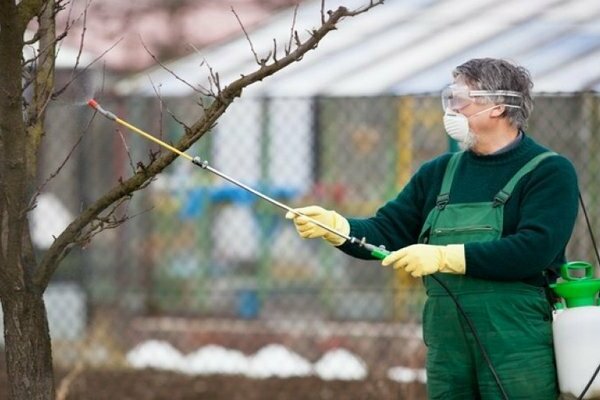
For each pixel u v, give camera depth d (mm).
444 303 12742
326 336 29703
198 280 34594
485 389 12547
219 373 26266
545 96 22422
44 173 30625
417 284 27125
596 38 26219
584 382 12336
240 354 28125
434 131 28750
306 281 34062
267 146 32250
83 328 28562
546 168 12523
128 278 32656
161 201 34406
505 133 12844
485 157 12867
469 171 12938
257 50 26641
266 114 31938
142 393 24312
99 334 27672
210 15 34406
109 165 31703
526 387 12438
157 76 27188
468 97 12742
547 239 12211
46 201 29859
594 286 12602
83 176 29375
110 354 27156
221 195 34594
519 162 12719
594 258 24422
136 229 33062
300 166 32750
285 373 26234
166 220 34781
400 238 13516
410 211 13500
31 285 12141
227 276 35094
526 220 12336
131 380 25328
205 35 33812
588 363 12328
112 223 12453
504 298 12406
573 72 24172
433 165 13430
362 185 32375
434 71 25578
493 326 12398
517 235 12258
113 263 32688
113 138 31703
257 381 25250
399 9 28984
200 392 24625
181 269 34625
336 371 25828
